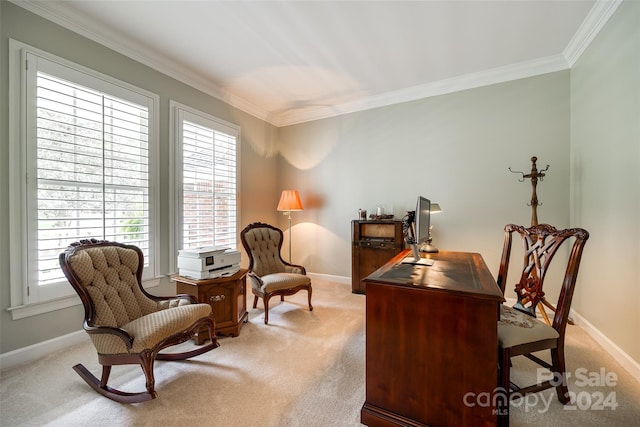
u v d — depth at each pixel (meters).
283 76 3.19
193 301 2.03
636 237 1.73
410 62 2.88
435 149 3.44
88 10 2.11
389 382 1.35
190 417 1.42
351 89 3.54
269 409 1.48
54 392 1.63
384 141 3.78
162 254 2.86
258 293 2.78
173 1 2.02
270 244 3.31
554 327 1.50
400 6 2.07
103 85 2.37
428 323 1.28
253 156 4.12
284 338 2.32
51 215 2.08
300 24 2.29
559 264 2.82
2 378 1.76
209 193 3.39
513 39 2.48
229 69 3.03
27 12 1.96
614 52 1.97
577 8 2.07
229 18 2.21
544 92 2.86
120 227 2.50
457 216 3.31
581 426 1.35
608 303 2.04
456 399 1.23
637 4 1.72
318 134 4.30
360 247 3.57
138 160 2.65
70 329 2.20
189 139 3.14
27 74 1.95
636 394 1.57
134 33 2.40
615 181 1.96
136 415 1.44
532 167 2.71
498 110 3.09
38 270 2.01
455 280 1.39
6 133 1.88
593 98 2.29
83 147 2.25
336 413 1.45
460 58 2.80
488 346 1.18
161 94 2.85
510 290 3.03
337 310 2.98
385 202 3.78
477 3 2.03
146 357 1.50
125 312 1.81
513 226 2.02
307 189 4.39
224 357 2.02
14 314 1.90
